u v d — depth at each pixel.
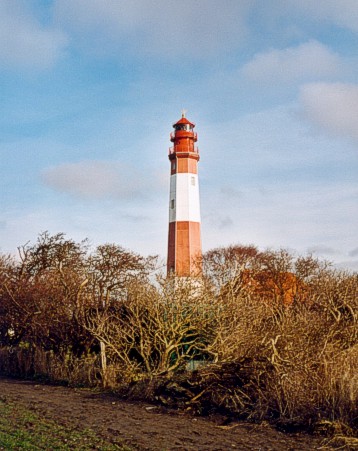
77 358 20.22
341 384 12.54
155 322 17.41
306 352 14.46
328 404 12.46
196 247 51.34
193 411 14.13
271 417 13.16
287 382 13.22
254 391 14.35
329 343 15.91
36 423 12.16
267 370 14.18
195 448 10.40
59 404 15.05
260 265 37.28
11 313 23.80
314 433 11.73
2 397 16.17
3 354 23.34
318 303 19.78
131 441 10.72
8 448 9.80
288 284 36.03
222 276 19.97
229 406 14.20
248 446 10.73
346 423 11.80
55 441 10.47
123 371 17.45
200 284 18.58
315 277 26.41
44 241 30.39
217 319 16.53
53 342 21.91
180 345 17.44
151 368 17.73
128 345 18.33
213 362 15.55
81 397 16.45
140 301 17.88
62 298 21.88
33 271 30.02
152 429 12.01
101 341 18.08
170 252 51.44
